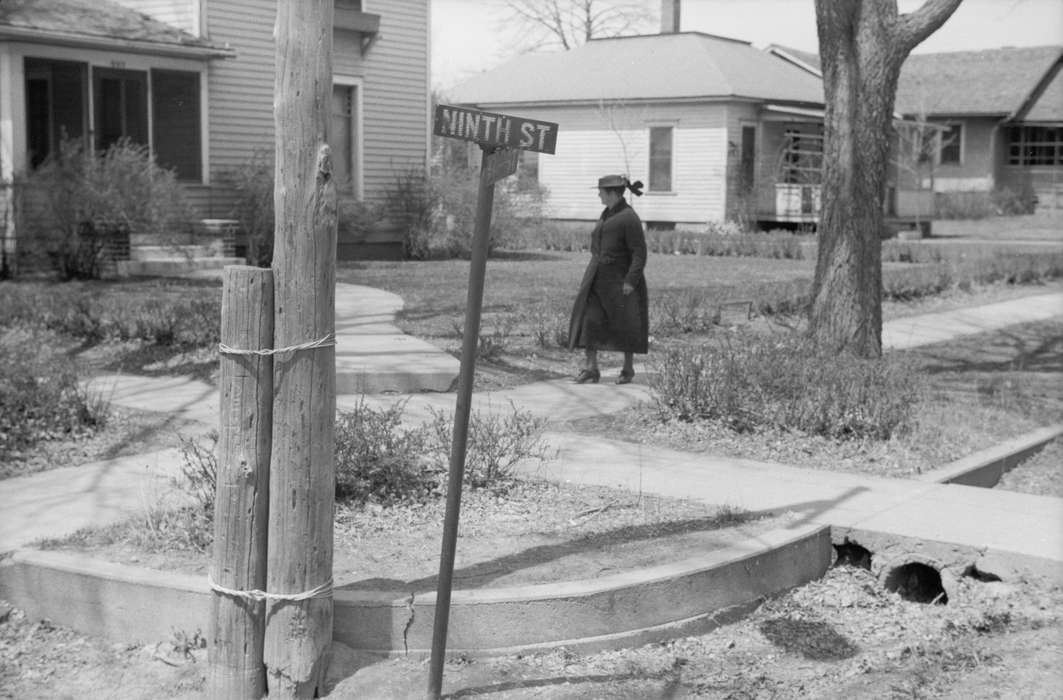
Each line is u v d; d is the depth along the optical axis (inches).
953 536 266.4
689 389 379.9
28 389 347.6
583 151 1592.0
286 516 196.7
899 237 1595.7
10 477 306.2
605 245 456.1
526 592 218.7
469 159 1291.8
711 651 227.0
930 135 1897.1
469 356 184.9
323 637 201.6
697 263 1198.9
